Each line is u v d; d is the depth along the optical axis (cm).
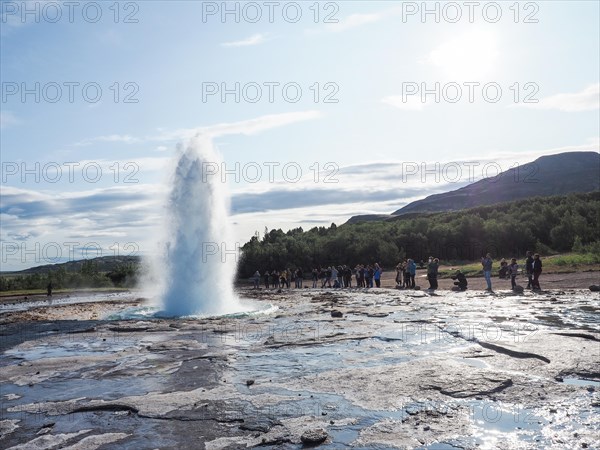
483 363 1131
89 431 798
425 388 944
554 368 1045
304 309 2525
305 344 1473
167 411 880
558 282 3241
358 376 1056
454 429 728
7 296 5881
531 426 725
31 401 985
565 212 8262
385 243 8031
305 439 704
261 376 1105
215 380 1088
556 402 827
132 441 746
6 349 1650
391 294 3256
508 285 3359
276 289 4875
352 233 8775
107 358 1386
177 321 2186
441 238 8588
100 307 3438
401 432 728
